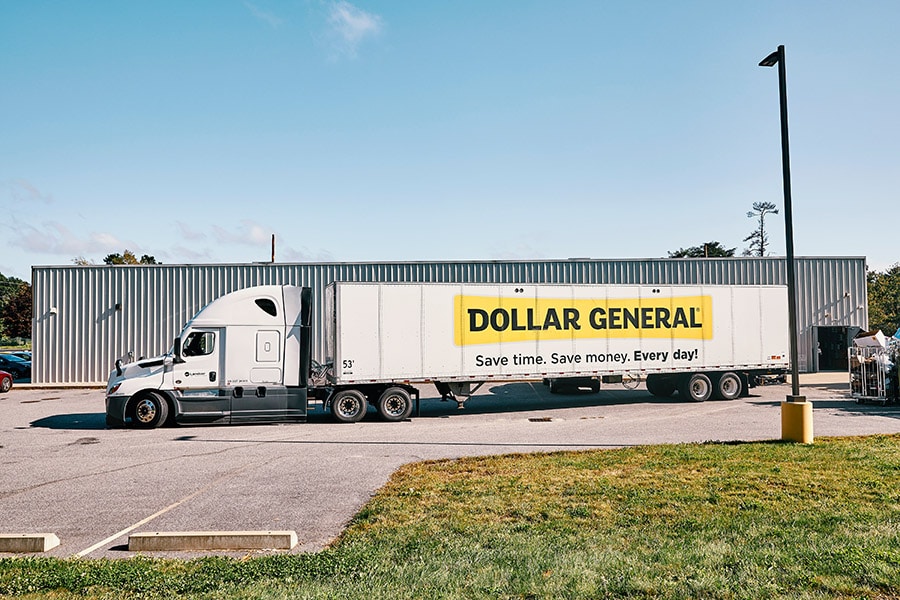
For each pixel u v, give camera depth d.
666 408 19.52
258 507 8.27
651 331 20.41
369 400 17.95
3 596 5.01
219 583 5.23
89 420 17.81
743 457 10.66
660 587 4.98
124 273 29.45
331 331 17.72
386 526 7.19
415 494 8.62
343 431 15.44
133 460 11.70
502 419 17.58
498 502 8.12
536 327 19.16
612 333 19.97
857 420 15.64
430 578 5.23
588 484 8.98
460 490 8.80
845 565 5.37
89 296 29.34
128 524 7.59
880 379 18.81
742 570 5.36
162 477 10.20
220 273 29.47
